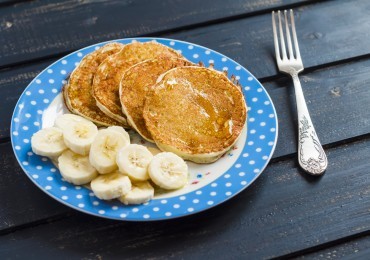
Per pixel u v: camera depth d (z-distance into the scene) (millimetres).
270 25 818
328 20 826
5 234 599
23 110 666
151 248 587
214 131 647
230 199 622
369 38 802
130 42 740
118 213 578
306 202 624
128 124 667
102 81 685
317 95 731
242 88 696
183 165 612
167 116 652
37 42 787
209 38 800
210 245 590
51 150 621
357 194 631
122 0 839
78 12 823
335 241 598
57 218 608
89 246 588
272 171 651
